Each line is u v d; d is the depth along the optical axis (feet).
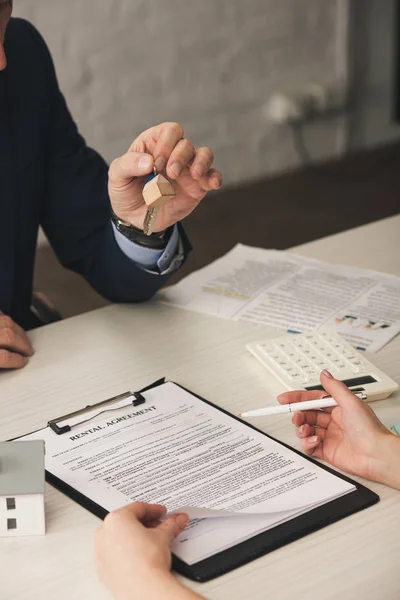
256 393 3.78
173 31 11.39
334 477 3.15
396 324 4.37
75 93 10.99
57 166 5.24
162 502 3.03
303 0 12.22
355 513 3.00
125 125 11.52
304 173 13.02
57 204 5.20
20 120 5.04
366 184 12.70
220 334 4.33
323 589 2.67
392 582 2.69
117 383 3.90
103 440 3.40
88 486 3.13
